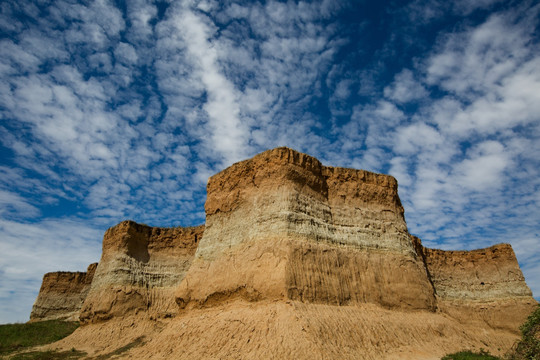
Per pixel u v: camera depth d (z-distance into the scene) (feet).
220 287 104.17
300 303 89.25
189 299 112.37
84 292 239.71
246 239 108.88
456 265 194.18
